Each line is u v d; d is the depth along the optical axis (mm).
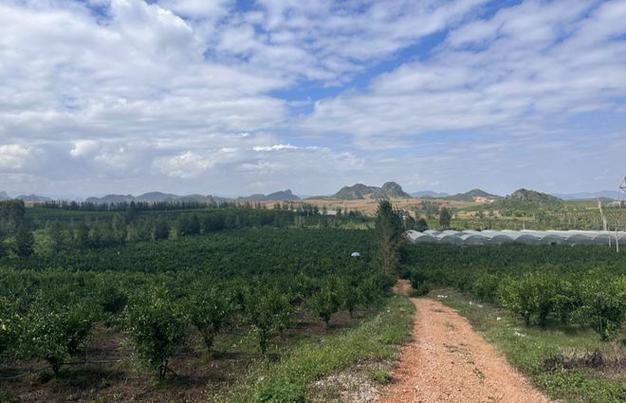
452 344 21516
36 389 16812
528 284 28391
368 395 12977
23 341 17234
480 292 41750
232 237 104000
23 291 37625
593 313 22422
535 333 25406
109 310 32344
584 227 121375
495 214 170750
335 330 29469
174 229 119000
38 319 18516
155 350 16547
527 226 132375
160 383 16766
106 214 145625
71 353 19547
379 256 69750
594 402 12508
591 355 16484
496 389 14164
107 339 25891
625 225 117062
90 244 92312
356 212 160125
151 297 20297
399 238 71375
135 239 103938
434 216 177125
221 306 22469
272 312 24719
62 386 16906
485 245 88188
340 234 105250
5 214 113750
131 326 16859
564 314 26719
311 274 57000
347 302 34000
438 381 14797
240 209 162750
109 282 39938
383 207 76188
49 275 49625
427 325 28266
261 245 88750
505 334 23781
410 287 62344
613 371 15539
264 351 21422
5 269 58281
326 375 14734
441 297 51094
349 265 63312
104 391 16281
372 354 17297
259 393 12570
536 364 15945
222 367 19141
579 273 42906
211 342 21297
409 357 17938
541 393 13781
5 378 17906
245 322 28859
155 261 68812
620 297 22094
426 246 87125
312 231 112062
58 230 97375
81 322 19875
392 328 24719
